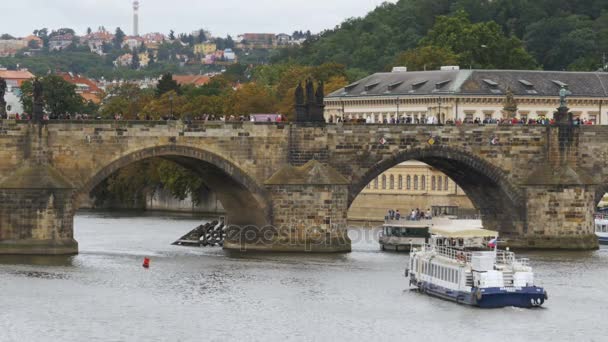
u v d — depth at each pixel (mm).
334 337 180500
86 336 179250
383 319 191750
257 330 184000
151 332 182000
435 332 184000
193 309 197250
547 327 188125
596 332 185500
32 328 183500
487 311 198250
